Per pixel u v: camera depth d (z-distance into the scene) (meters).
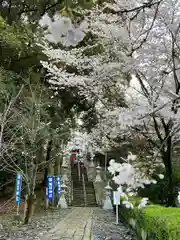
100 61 6.70
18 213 11.81
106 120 7.10
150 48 4.75
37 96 11.52
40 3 9.83
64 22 1.01
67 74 6.71
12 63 10.76
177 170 8.17
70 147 17.62
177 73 4.78
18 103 11.09
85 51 9.21
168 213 5.52
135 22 5.14
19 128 9.82
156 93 4.57
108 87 6.61
